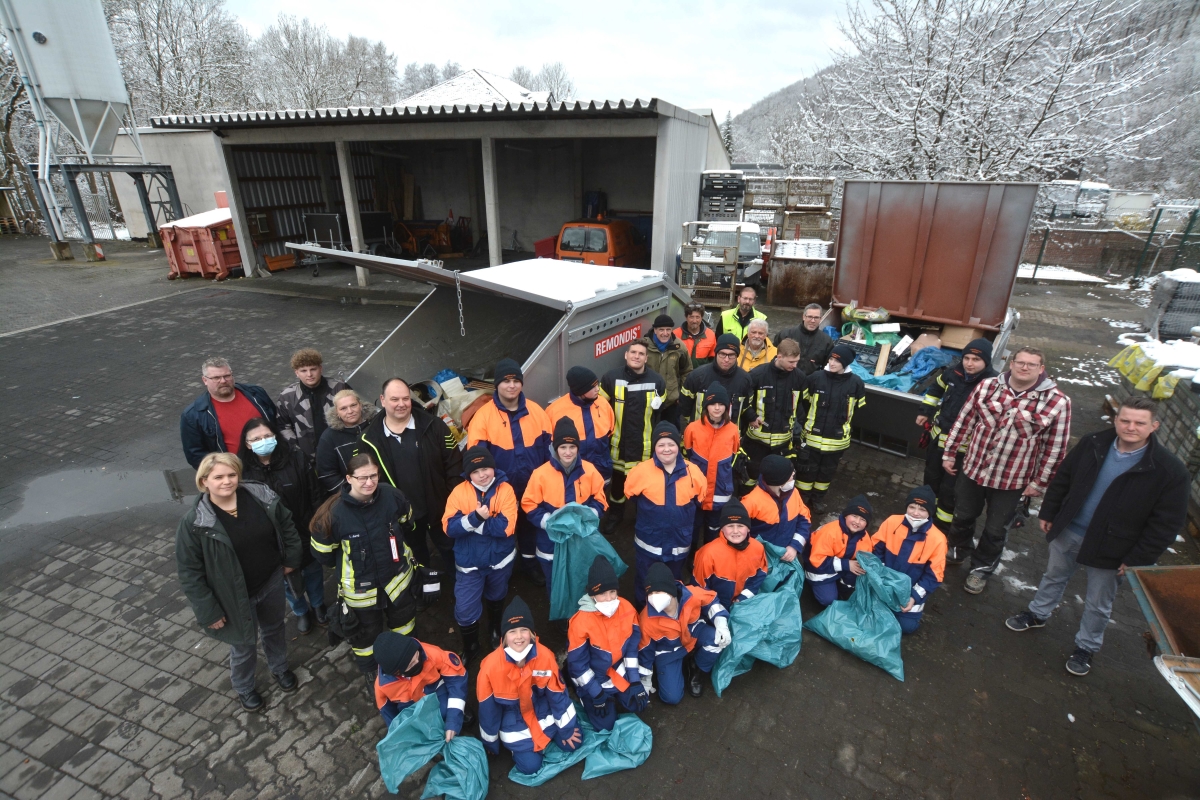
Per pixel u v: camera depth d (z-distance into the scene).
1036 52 13.34
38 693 3.41
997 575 4.46
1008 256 5.94
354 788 2.89
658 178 10.88
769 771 2.97
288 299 12.81
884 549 3.83
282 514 3.17
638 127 10.66
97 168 16.39
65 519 5.12
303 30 43.97
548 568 3.74
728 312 6.15
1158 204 17.97
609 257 12.34
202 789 2.88
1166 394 5.89
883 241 6.58
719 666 3.35
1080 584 4.36
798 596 3.83
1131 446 3.18
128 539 4.86
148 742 3.12
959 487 4.29
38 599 4.18
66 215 26.42
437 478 3.87
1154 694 3.43
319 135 12.85
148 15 28.75
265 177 15.20
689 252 11.63
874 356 6.45
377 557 3.08
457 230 18.62
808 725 3.23
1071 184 14.31
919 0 13.74
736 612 3.48
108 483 5.69
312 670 3.59
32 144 26.03
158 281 14.59
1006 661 3.66
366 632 3.18
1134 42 12.65
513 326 6.09
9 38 15.14
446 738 2.85
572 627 3.06
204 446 3.87
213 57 31.00
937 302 6.47
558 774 2.95
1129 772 2.98
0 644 3.78
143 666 3.61
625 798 2.84
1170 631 2.63
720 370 4.62
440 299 5.55
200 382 8.12
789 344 4.67
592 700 3.05
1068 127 13.20
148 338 10.03
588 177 17.91
